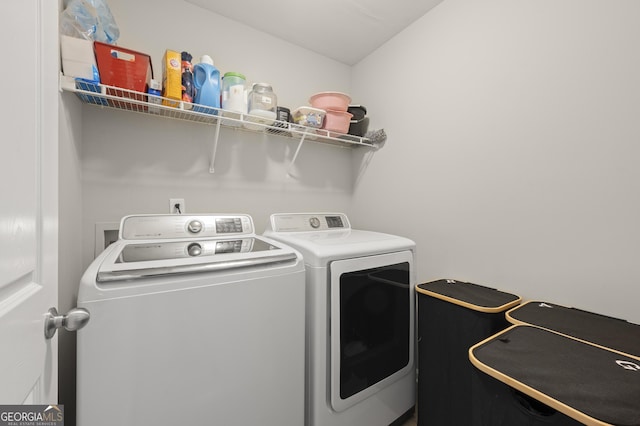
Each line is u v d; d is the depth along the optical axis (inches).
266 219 80.4
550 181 48.8
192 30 67.7
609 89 42.1
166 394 34.0
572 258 46.2
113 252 41.9
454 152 64.8
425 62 71.7
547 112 49.0
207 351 36.8
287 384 44.1
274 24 76.0
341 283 49.1
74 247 48.0
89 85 45.3
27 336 20.1
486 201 58.6
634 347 33.4
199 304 36.2
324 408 47.3
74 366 45.4
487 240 58.5
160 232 52.6
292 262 45.3
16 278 18.7
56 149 26.1
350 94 98.0
